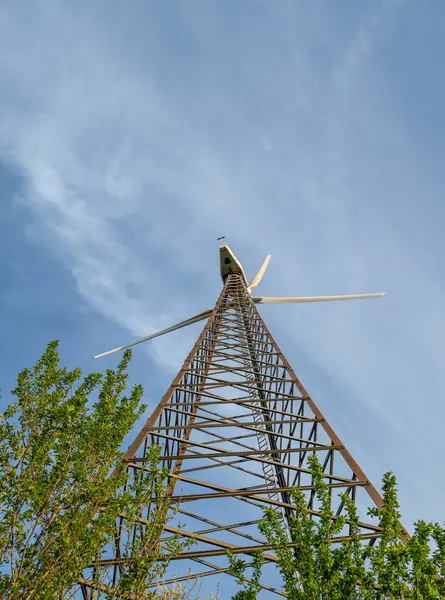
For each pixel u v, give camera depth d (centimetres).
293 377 2089
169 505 998
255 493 1297
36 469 948
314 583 781
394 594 782
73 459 973
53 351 1210
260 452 1497
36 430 1033
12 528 852
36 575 827
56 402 1095
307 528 886
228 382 2098
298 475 1469
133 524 924
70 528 861
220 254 5506
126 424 1087
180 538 1012
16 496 888
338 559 822
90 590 878
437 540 877
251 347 2792
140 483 973
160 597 990
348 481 1370
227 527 1229
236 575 829
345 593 775
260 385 2583
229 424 1650
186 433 1964
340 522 887
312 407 1766
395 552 812
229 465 1647
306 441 1611
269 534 886
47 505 889
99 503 921
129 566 872
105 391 1217
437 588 785
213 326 3103
